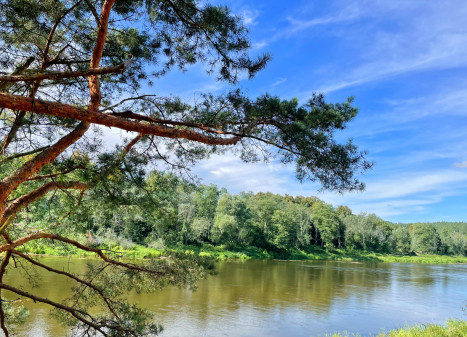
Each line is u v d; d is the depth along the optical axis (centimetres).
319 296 2247
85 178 439
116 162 464
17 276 1994
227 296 2059
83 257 2881
